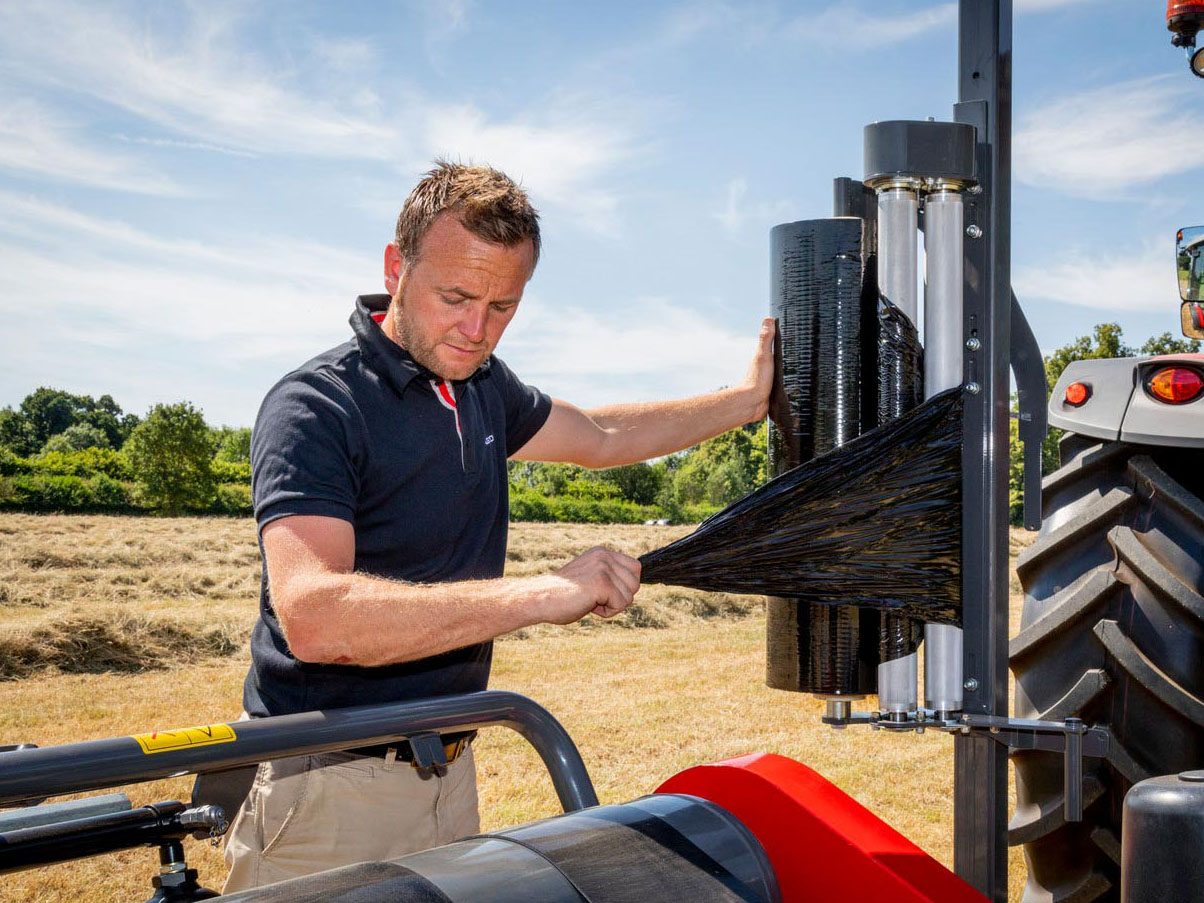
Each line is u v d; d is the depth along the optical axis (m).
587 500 45.28
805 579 1.27
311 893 0.71
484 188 1.39
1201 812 0.86
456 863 0.77
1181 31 2.01
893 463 1.26
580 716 5.73
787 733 5.29
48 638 8.20
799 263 1.35
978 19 1.28
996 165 1.26
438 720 1.07
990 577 1.25
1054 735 1.22
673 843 0.87
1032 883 2.16
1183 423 2.08
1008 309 1.26
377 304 1.63
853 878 0.97
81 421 76.94
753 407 1.49
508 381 1.84
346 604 1.25
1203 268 2.34
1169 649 1.94
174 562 14.77
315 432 1.43
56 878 3.17
